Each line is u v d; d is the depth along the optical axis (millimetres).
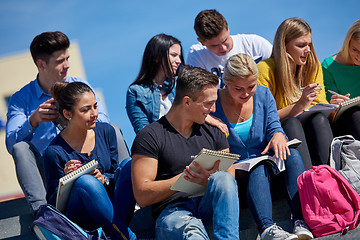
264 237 4152
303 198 4242
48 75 5418
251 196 4363
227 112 4859
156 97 5488
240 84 4578
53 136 5316
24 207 5395
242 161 4555
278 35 5410
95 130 4711
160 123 4316
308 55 5496
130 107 5492
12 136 5172
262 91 4918
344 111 5129
